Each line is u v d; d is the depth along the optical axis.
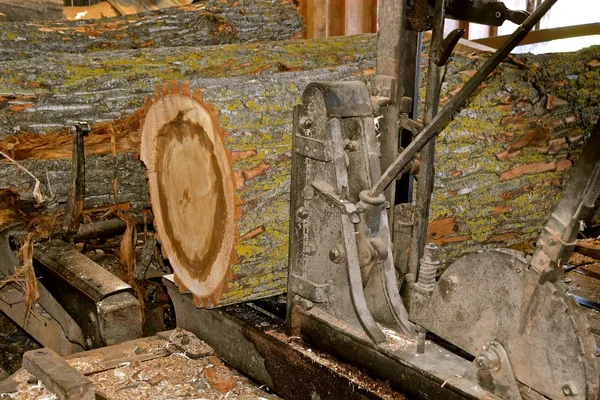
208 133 2.40
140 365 2.54
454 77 2.78
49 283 3.19
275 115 2.41
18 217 3.47
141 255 3.57
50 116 3.29
